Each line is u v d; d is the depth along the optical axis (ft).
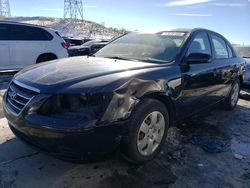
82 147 7.65
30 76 9.18
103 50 13.50
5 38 25.85
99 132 7.72
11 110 8.80
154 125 9.66
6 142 10.98
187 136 12.67
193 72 11.43
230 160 10.55
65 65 10.18
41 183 8.45
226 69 14.83
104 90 7.88
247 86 25.26
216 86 13.98
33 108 8.00
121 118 8.11
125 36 14.19
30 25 27.45
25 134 8.38
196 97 12.04
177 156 10.60
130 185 8.54
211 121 15.07
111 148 8.16
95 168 9.41
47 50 28.27
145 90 8.86
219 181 9.06
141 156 9.26
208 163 10.19
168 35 12.60
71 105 7.78
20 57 26.76
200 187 8.66
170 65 10.56
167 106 10.43
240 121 15.38
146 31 13.79
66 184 8.45
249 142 12.39
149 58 11.37
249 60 26.13
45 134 7.72
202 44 13.10
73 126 7.43
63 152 7.81
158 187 8.52
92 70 9.24
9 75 28.04
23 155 10.01
